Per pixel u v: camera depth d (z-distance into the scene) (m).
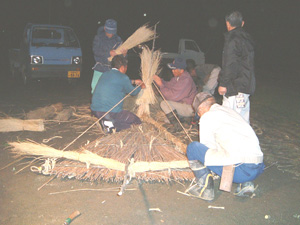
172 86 5.51
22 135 5.13
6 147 4.54
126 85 4.75
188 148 3.31
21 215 2.98
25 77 9.84
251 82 4.07
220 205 3.29
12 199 3.24
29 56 9.13
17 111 6.64
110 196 3.38
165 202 3.30
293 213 3.18
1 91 8.82
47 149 3.62
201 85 6.10
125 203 3.25
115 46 5.86
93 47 5.90
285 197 3.49
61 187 3.52
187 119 5.85
